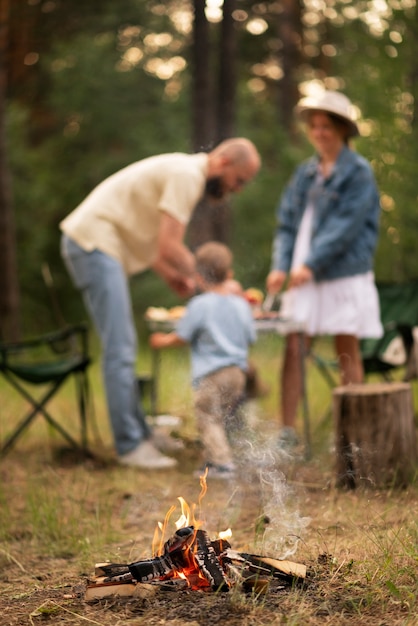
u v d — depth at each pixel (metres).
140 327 16.02
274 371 8.98
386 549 3.20
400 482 4.55
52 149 18.86
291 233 5.98
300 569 2.91
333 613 2.67
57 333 5.72
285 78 18.97
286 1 18.94
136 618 2.67
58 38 18.00
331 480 4.42
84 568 3.42
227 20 14.21
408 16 9.44
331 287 5.59
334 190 5.58
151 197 5.58
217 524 3.90
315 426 6.29
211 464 5.02
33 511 4.05
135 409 5.61
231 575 2.88
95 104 18.73
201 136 13.30
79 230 5.54
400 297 6.24
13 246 10.57
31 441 6.23
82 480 5.02
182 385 7.93
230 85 14.30
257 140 18.16
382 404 4.59
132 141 18.84
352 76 9.88
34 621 2.73
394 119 9.34
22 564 3.55
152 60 19.91
